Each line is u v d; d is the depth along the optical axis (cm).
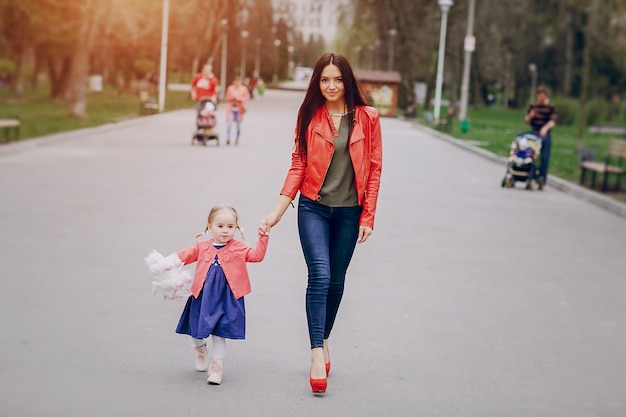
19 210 1345
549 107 2114
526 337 762
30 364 622
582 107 3881
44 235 1143
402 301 877
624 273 1095
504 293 939
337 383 614
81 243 1097
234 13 8581
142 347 675
